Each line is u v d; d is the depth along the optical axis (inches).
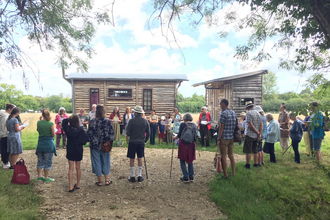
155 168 259.0
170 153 343.9
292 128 266.1
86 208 153.2
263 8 183.9
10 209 139.1
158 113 572.4
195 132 205.9
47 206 153.7
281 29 202.8
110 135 191.2
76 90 560.7
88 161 285.9
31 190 178.2
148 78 554.9
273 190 123.7
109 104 566.6
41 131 200.5
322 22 116.0
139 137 207.9
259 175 212.4
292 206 97.1
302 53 202.8
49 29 254.7
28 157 308.3
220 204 158.9
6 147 240.5
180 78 559.5
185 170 207.6
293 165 253.9
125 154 328.2
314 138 243.1
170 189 191.3
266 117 270.7
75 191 182.7
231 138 208.7
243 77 475.8
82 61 276.5
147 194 179.9
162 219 139.9
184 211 151.3
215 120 609.9
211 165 273.1
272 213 131.0
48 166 203.6
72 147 181.2
